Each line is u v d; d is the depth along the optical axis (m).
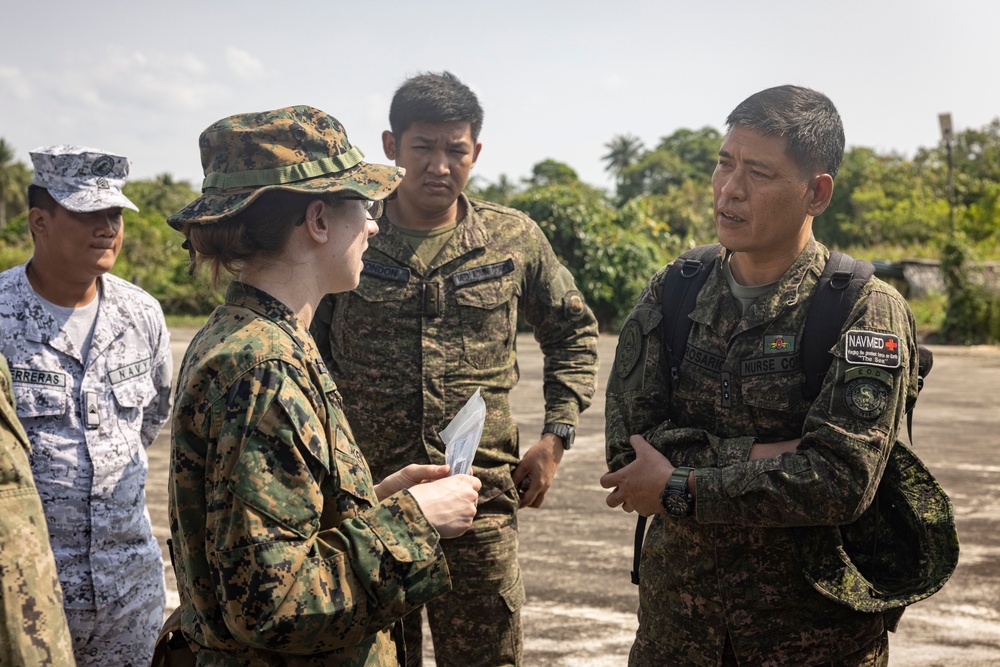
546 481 3.24
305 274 1.68
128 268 33.88
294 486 1.47
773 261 2.21
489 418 3.11
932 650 4.00
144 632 2.85
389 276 3.07
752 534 2.15
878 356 2.06
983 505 6.22
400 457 3.06
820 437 2.03
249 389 1.48
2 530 1.44
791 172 2.12
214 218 1.56
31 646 1.42
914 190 45.56
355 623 1.50
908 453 2.19
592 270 21.02
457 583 3.02
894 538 2.20
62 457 2.69
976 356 16.66
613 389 2.43
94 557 2.71
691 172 94.56
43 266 2.74
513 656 3.10
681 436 2.24
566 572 5.00
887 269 23.48
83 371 2.77
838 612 2.14
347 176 1.67
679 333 2.32
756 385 2.19
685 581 2.24
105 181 2.74
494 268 3.18
